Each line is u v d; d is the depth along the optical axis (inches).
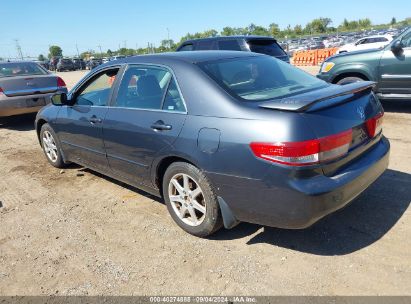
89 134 182.4
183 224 145.6
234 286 115.2
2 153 278.5
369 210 151.1
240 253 130.8
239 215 125.6
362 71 307.3
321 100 116.1
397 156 208.4
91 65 2037.4
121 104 165.6
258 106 121.0
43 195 194.5
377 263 119.6
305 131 110.4
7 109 335.9
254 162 116.0
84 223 161.6
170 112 141.0
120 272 126.3
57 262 134.7
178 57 151.2
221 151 122.8
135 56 169.2
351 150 124.0
